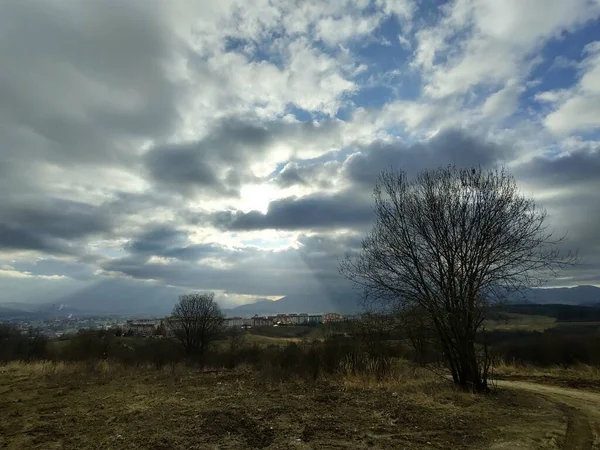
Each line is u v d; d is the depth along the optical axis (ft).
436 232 45.91
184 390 43.52
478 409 34.73
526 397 41.73
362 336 62.18
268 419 29.89
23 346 113.80
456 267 45.19
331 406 34.78
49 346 125.18
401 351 73.31
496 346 80.23
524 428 28.99
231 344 125.90
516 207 44.62
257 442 24.63
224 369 68.44
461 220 45.34
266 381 49.57
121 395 40.98
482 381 46.34
